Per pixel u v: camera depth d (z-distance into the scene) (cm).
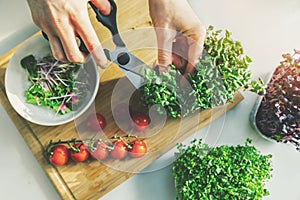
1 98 65
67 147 63
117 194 64
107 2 57
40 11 55
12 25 68
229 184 59
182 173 60
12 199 65
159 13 57
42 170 65
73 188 63
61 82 64
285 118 61
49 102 63
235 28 69
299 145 63
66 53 58
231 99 61
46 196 65
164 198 65
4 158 65
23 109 63
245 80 60
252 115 64
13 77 64
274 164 66
